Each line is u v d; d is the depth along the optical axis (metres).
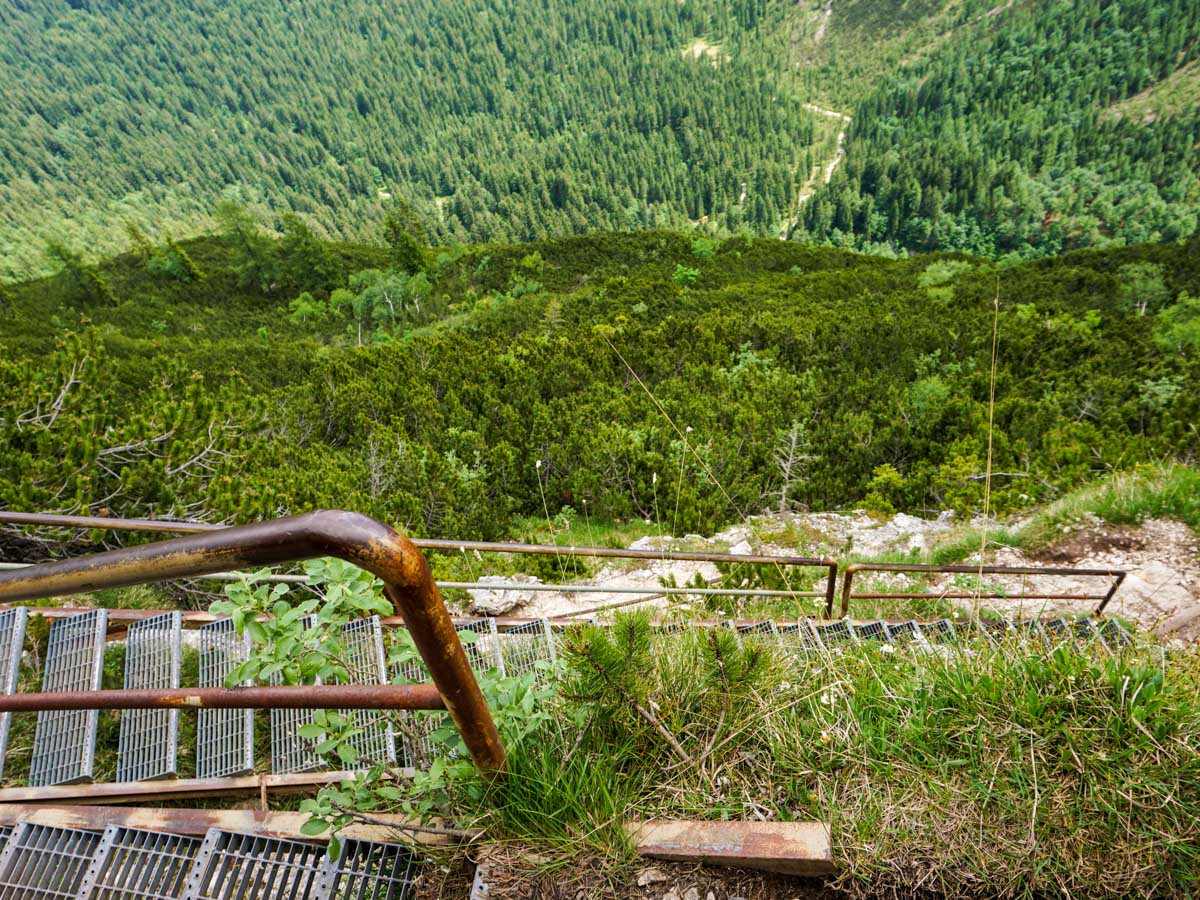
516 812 1.81
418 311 59.56
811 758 2.04
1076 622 2.94
